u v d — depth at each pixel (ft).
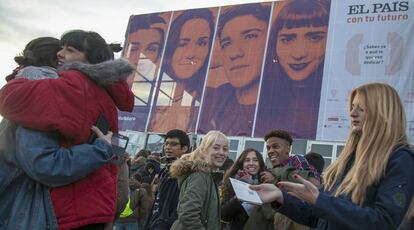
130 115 63.98
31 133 5.83
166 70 64.18
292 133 52.37
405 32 50.08
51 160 5.74
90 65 6.40
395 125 6.59
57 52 6.95
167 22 66.59
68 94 6.03
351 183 6.47
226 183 14.21
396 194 6.02
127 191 8.16
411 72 48.80
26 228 5.75
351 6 53.62
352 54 52.11
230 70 59.16
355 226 5.94
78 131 6.09
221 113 57.82
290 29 56.65
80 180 6.12
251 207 12.71
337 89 51.75
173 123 60.85
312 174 13.15
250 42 58.95
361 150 6.63
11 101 5.76
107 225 6.71
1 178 5.87
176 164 12.05
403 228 7.83
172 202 13.05
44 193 5.94
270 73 56.24
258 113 55.26
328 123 50.96
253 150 14.56
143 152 30.22
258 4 59.82
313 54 54.29
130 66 6.69
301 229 11.89
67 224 5.88
